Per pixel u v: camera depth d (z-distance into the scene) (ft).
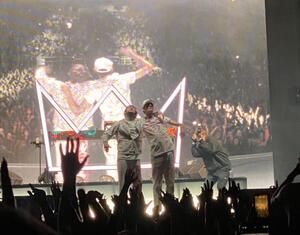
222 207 12.57
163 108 63.72
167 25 74.95
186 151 68.44
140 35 74.79
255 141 70.95
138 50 74.38
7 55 72.64
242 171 69.92
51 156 55.52
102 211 9.60
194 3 74.95
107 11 74.95
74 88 71.51
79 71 72.54
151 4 75.72
